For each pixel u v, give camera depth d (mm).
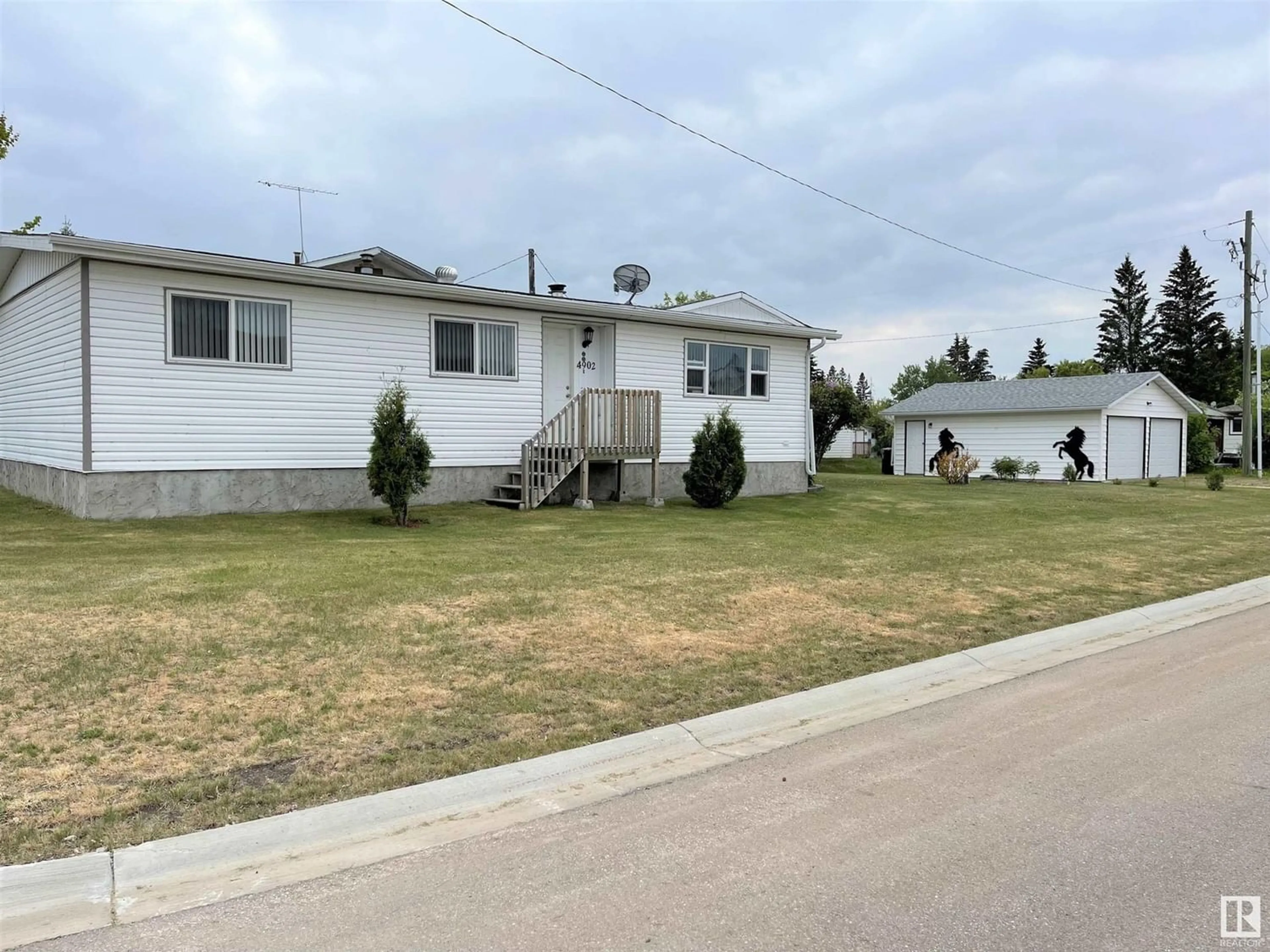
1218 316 57594
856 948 2824
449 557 9469
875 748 4770
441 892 3193
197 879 3271
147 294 12211
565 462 15273
